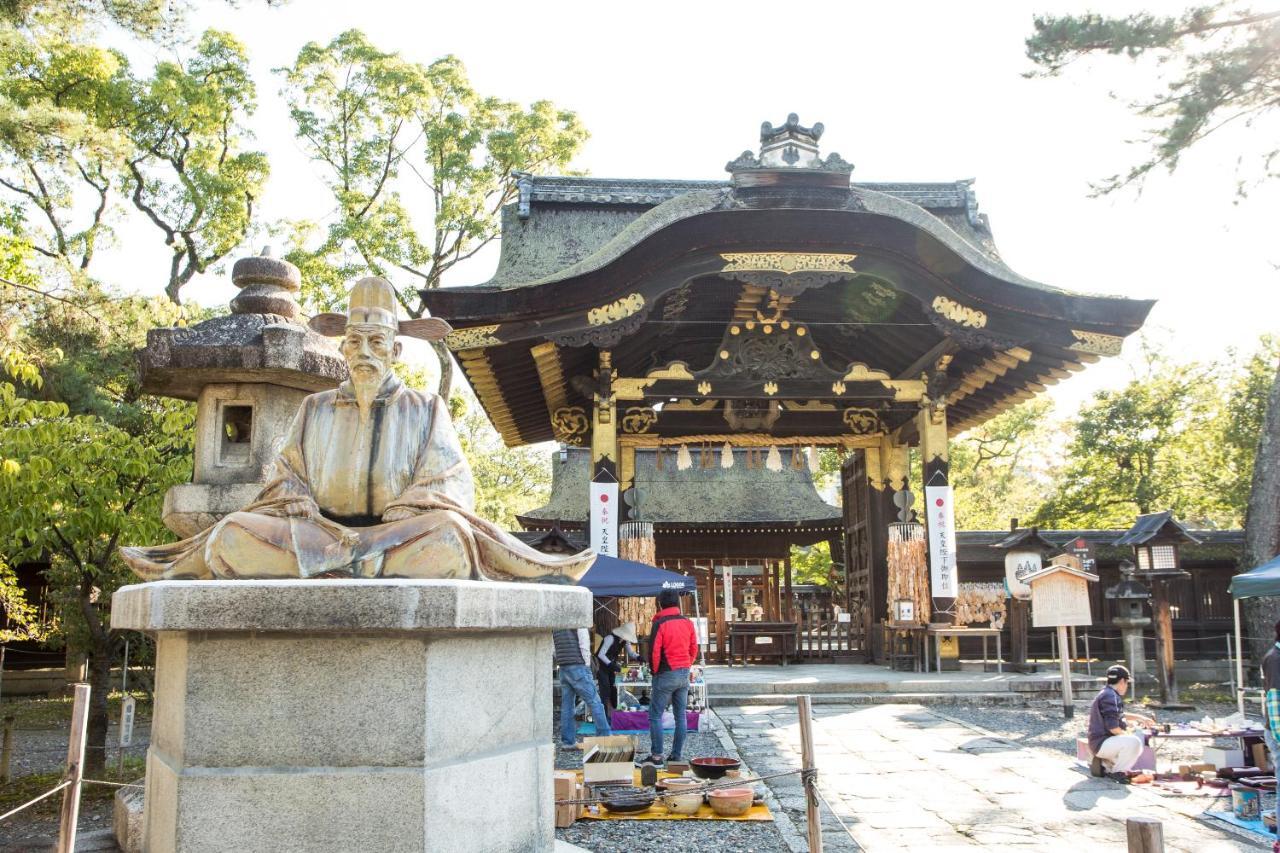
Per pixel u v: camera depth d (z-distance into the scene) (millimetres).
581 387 16469
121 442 9648
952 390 18453
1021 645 16656
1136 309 14805
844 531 21234
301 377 6473
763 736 11336
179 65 25875
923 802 7922
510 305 13953
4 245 16172
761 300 17031
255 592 3697
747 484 28516
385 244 25734
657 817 7359
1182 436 26969
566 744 10562
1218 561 21625
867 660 18969
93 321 15953
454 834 3814
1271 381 24391
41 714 19141
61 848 4402
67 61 22656
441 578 4129
